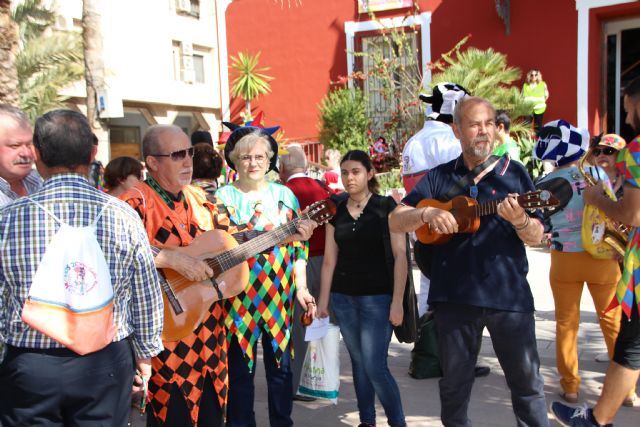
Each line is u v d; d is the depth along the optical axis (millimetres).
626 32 12578
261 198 3770
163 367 3131
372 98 14422
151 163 3230
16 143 2992
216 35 18547
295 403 4570
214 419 3299
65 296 2234
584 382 4637
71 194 2354
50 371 2283
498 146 5055
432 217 2936
